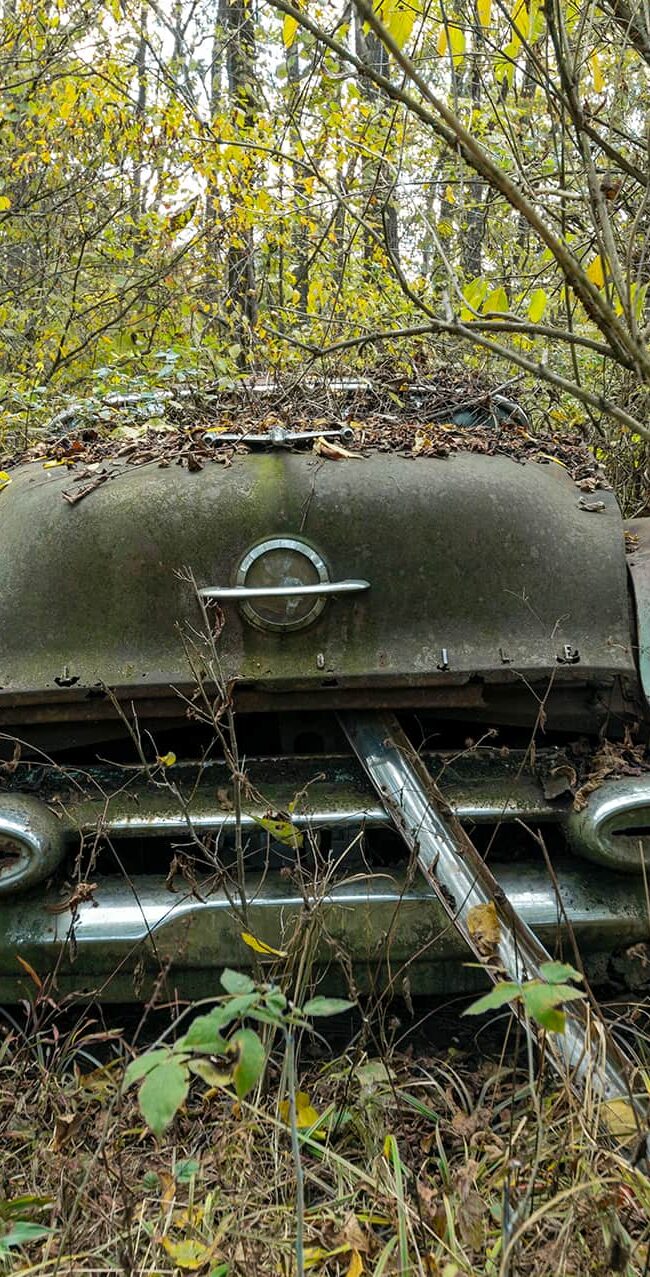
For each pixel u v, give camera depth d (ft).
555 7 8.71
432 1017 9.83
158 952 8.81
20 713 9.39
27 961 8.85
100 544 9.53
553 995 5.57
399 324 20.58
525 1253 6.46
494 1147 7.57
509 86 10.81
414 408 14.74
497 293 9.20
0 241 31.24
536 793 9.35
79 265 29.81
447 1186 7.20
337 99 22.76
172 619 9.41
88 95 28.99
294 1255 6.76
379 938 8.80
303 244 26.76
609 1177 6.81
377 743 9.36
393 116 11.68
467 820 9.18
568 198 11.00
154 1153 7.93
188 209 29.25
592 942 8.86
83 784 9.60
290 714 9.91
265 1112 8.03
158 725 9.72
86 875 8.89
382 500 9.60
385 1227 7.20
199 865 9.79
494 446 11.02
